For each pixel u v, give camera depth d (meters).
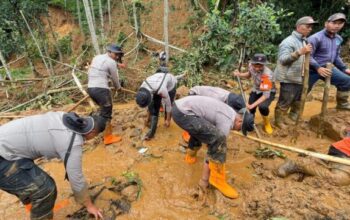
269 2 9.80
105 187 4.09
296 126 4.93
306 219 3.31
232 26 8.62
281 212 3.43
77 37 14.99
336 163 3.84
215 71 8.87
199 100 3.72
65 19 15.78
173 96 5.31
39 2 12.09
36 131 2.98
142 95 4.71
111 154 4.91
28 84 9.16
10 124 3.03
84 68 10.37
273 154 4.59
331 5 10.01
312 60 4.93
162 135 5.32
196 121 3.59
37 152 3.00
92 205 3.44
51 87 8.56
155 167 4.49
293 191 3.70
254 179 4.16
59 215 3.65
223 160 3.67
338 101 5.67
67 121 3.04
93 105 6.84
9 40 13.11
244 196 3.83
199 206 3.76
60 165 4.68
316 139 5.08
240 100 3.96
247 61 8.52
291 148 4.05
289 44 4.86
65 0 15.36
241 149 4.86
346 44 9.96
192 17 12.55
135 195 3.93
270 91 4.79
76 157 3.01
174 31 12.80
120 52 5.02
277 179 4.08
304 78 4.67
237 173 4.29
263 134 5.28
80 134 3.04
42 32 13.14
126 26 13.91
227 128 3.56
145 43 12.47
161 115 6.09
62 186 4.18
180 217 3.62
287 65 4.97
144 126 5.52
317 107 6.38
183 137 5.09
